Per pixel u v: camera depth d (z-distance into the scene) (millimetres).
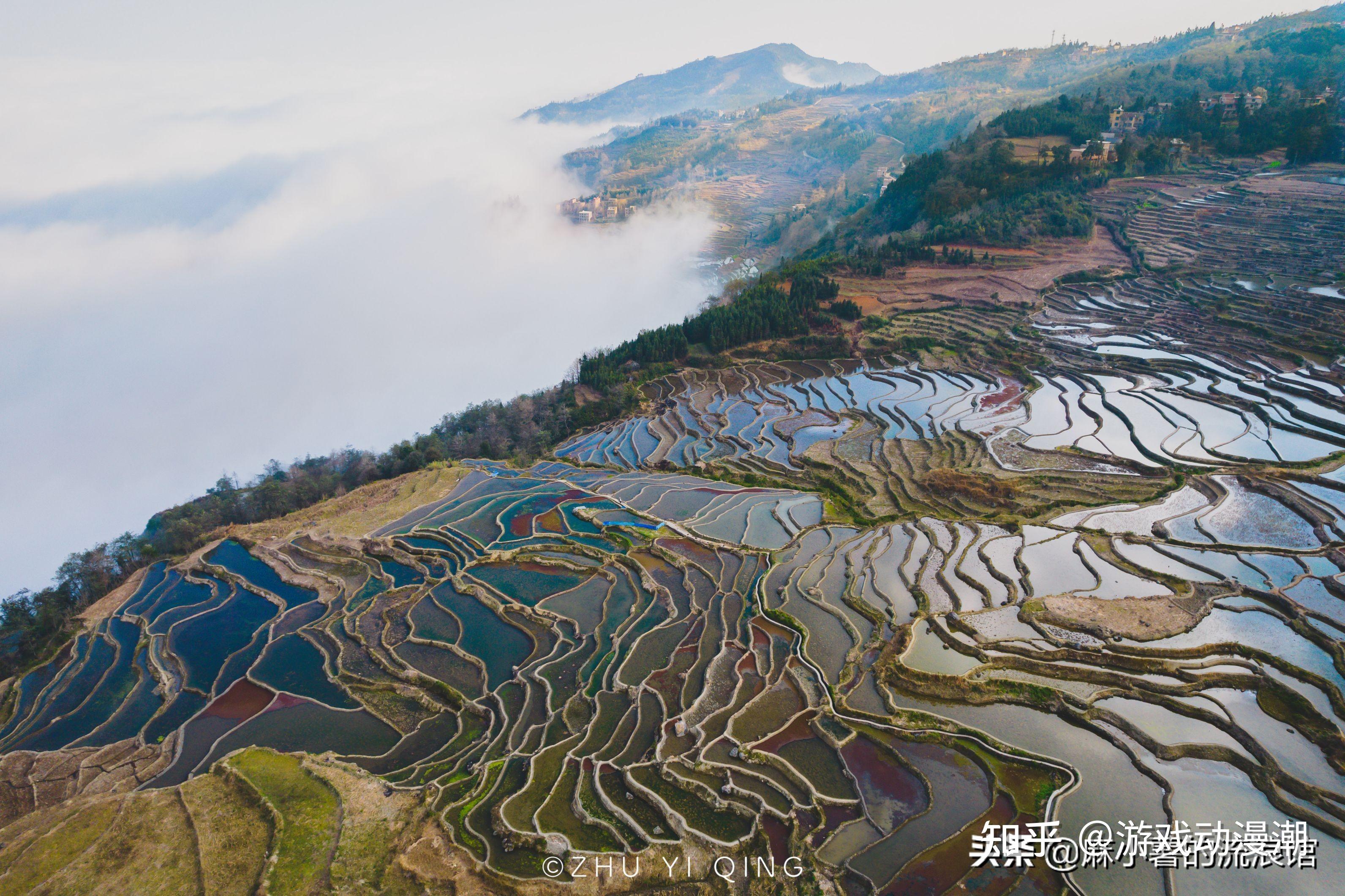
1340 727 30562
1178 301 96688
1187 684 33906
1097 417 69938
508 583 53219
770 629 43062
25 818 32656
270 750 36062
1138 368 80125
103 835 30547
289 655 47906
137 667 49406
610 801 31047
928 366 94062
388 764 37031
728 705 36562
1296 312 83688
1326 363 72750
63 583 62500
